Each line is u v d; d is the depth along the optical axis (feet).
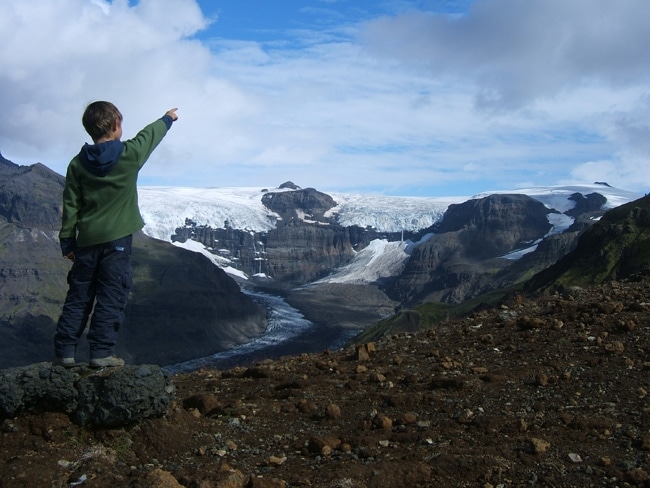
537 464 10.68
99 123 11.05
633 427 12.09
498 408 13.55
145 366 11.60
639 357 16.20
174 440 11.54
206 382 18.16
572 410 13.17
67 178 11.19
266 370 18.58
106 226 11.08
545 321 21.09
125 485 9.51
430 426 12.65
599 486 9.99
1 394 10.85
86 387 11.19
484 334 20.84
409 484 10.19
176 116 12.01
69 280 11.52
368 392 15.48
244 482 10.07
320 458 11.30
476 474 10.38
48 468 10.21
